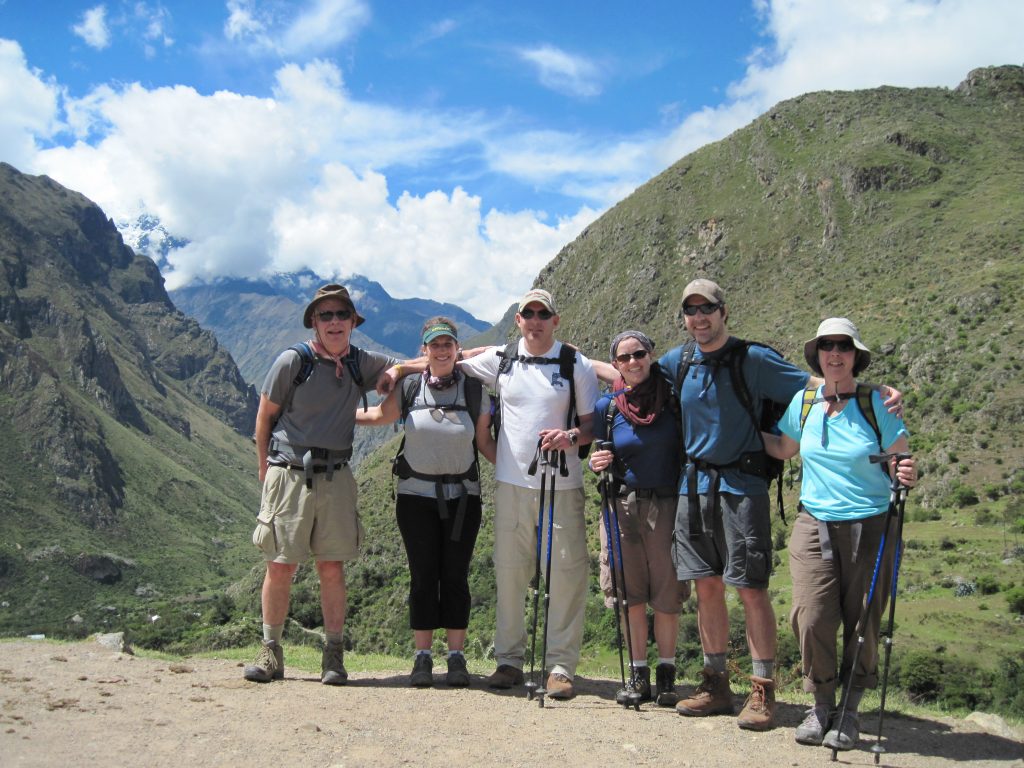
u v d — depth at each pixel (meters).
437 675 7.82
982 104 182.25
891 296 123.00
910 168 155.50
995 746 6.19
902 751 5.91
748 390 6.28
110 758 4.84
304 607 23.34
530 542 7.37
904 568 68.56
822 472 6.04
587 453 7.54
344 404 7.22
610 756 5.39
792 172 175.88
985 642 48.38
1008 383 92.56
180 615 45.25
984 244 122.50
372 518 59.31
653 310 172.62
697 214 187.12
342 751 5.21
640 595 7.02
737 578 6.24
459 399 7.39
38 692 6.14
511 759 5.25
